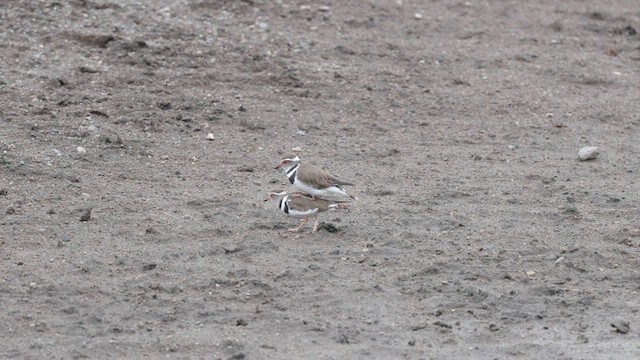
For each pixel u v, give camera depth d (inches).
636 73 836.0
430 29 882.1
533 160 660.1
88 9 812.6
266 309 458.6
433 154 661.3
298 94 735.7
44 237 513.3
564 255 521.0
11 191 562.3
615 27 926.4
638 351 435.8
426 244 529.3
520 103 757.9
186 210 556.7
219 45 789.2
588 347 438.3
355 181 611.8
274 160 637.9
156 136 656.4
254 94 727.7
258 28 830.5
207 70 749.9
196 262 497.4
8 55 734.5
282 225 545.0
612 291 487.8
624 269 509.4
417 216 563.2
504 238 539.2
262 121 690.8
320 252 514.9
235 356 415.5
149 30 793.6
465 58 830.5
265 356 418.6
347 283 484.4
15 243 505.0
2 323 434.0
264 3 877.8
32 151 610.9
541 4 973.8
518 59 839.7
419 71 794.8
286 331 440.5
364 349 428.5
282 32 830.5
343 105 727.7
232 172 616.1
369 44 834.2
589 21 941.8
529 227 554.6
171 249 509.0
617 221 566.3
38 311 446.0
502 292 481.7
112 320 442.3
